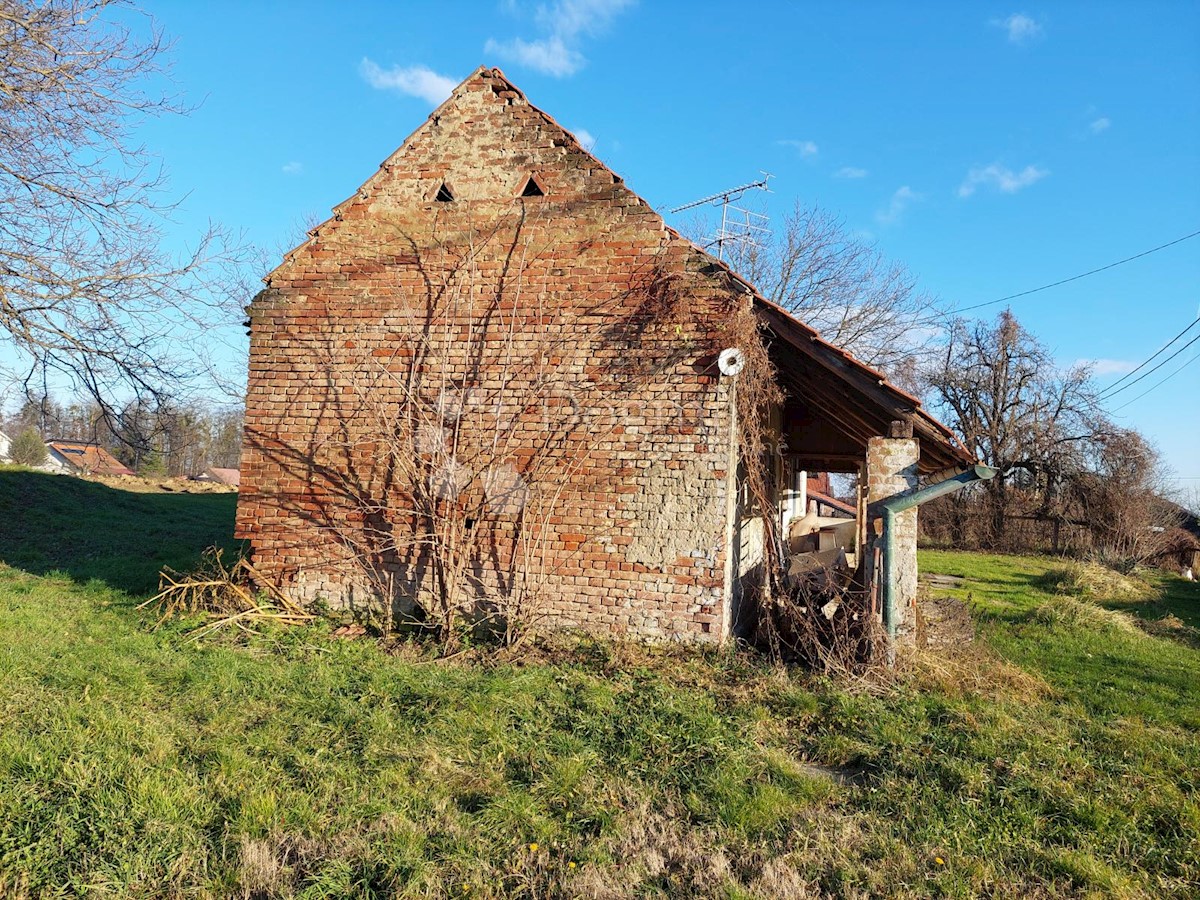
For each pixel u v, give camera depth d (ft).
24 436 127.85
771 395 30.83
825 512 108.58
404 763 17.84
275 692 22.61
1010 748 20.44
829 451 47.83
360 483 31.71
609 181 30.71
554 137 31.40
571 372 30.35
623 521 29.35
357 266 32.48
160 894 12.69
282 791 16.08
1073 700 26.71
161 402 34.12
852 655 26.86
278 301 32.86
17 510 67.62
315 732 19.57
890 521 27.55
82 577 42.70
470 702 21.83
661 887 13.56
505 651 27.71
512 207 31.48
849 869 14.07
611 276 30.35
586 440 29.94
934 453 30.58
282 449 32.40
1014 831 15.80
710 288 29.32
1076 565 73.56
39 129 31.01
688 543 28.73
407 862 13.55
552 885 13.25
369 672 24.75
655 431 29.35
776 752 19.69
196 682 23.02
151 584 40.04
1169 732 23.61
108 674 23.41
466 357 31.30
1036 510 123.54
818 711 22.85
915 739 20.74
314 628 29.78
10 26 29.81
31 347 30.60
